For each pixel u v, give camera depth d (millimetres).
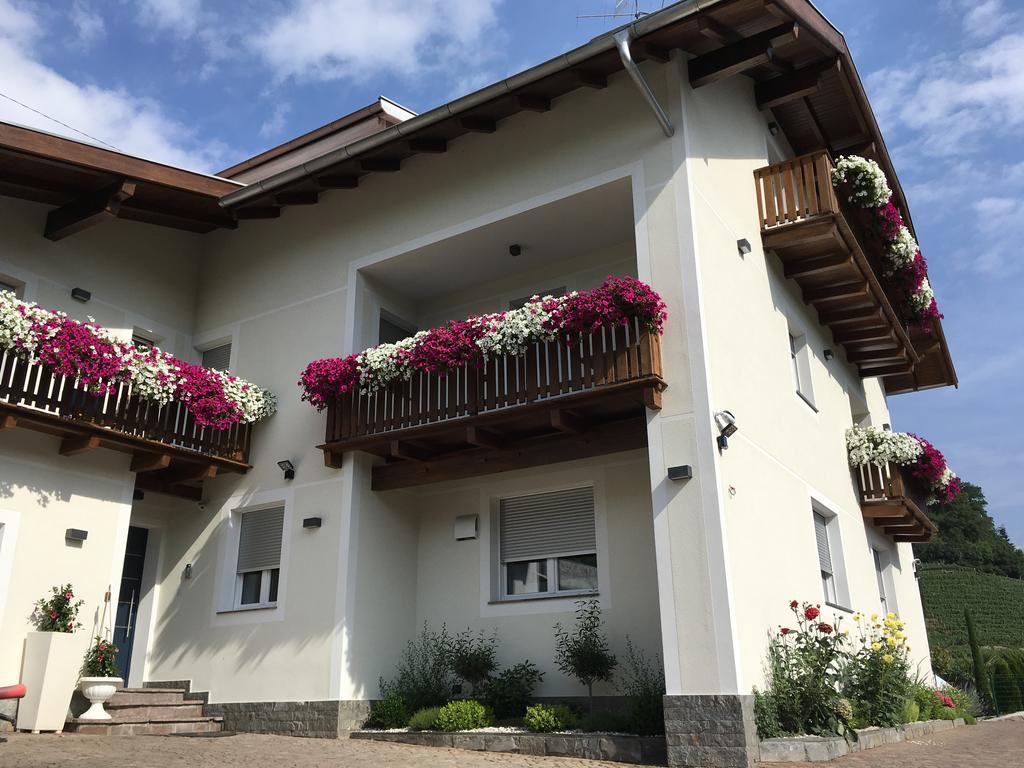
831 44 11211
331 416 11414
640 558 10227
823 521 12695
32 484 10305
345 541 10938
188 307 13891
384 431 10898
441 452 11172
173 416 11664
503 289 12578
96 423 10539
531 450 10344
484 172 11305
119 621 12219
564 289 12008
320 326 12375
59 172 11000
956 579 52094
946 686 19047
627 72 10320
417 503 12211
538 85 10305
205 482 12688
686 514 8508
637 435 9602
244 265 13656
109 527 11055
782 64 11836
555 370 9648
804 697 8539
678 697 8000
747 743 7609
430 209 11719
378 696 10781
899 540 17312
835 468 13406
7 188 11352
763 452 10016
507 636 10898
